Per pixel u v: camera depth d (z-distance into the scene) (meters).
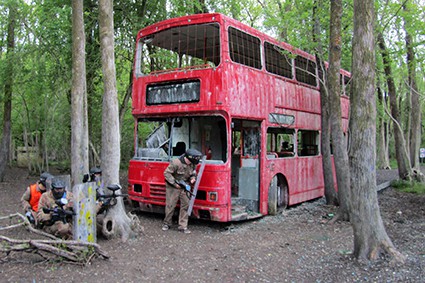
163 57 11.92
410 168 17.83
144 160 9.91
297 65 12.37
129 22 14.04
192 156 8.41
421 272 5.59
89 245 6.00
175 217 10.02
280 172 10.82
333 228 9.17
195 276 5.68
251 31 9.61
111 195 7.28
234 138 11.15
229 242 7.75
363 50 6.32
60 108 19.48
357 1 6.43
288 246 7.46
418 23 12.22
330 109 10.47
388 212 11.31
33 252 5.82
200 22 8.83
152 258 6.47
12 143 26.80
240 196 10.23
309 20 11.75
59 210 6.29
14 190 14.60
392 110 18.27
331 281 5.50
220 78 8.56
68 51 13.20
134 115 10.12
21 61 15.33
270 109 10.26
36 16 14.79
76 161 9.07
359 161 6.32
